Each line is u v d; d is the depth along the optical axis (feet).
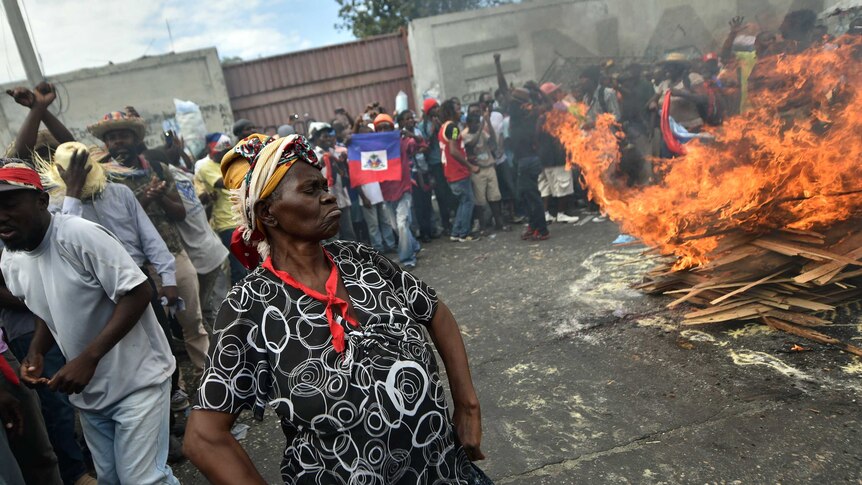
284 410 4.36
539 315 15.51
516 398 11.51
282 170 4.44
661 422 9.87
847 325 11.82
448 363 5.36
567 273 18.58
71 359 8.06
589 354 12.74
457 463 4.94
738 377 10.72
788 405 9.64
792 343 11.53
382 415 4.37
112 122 13.19
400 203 23.66
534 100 25.55
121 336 7.61
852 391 9.69
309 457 4.42
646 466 8.87
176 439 11.55
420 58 45.19
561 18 41.39
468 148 26.23
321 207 4.55
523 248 23.04
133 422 7.95
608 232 22.70
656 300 14.88
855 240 12.48
